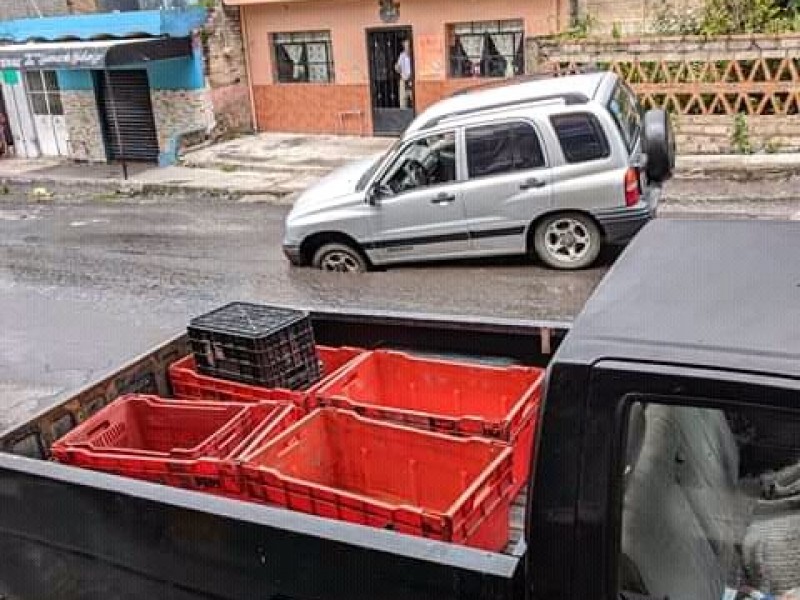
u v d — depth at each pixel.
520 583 2.39
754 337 2.23
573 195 9.20
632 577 2.32
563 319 8.28
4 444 3.84
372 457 3.83
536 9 16.19
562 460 2.28
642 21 15.47
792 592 2.23
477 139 9.43
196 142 18.98
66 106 20.14
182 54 18.30
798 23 13.66
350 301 9.28
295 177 16.11
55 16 19.86
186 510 2.90
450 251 9.84
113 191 17.27
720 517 2.28
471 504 3.11
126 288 10.72
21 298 10.69
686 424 2.22
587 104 9.04
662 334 2.30
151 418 4.34
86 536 3.23
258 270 10.86
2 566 3.60
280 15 18.88
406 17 17.47
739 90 13.59
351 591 2.64
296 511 3.12
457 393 4.34
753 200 11.77
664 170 9.62
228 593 2.94
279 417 3.95
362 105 18.70
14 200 17.38
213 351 4.65
